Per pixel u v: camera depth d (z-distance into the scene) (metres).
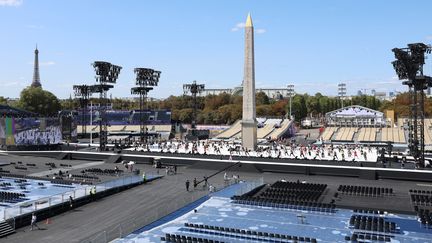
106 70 103.00
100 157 99.12
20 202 55.94
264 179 74.94
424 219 47.41
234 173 81.38
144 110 165.62
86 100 143.88
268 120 170.88
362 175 75.00
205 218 50.19
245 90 98.00
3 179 73.69
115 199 59.50
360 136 134.25
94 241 41.75
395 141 126.00
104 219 49.75
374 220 47.69
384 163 78.56
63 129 122.62
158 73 119.56
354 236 42.00
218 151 96.94
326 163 81.25
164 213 52.06
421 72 74.75
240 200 57.44
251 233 43.47
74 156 101.88
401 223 47.78
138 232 44.75
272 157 88.56
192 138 141.12
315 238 42.81
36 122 109.50
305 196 59.41
